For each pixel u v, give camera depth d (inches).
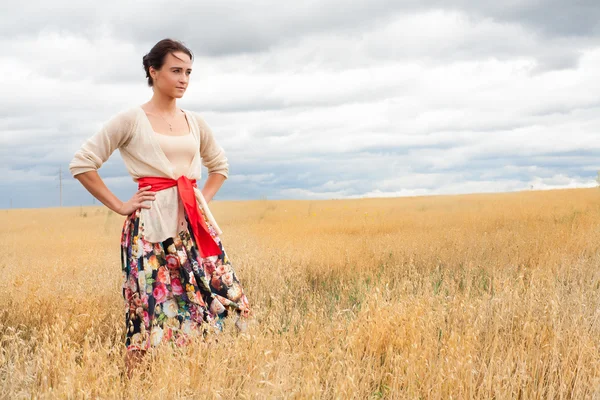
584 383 135.0
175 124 171.0
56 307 199.3
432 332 156.1
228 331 155.3
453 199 1085.1
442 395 129.0
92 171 161.8
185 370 132.0
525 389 134.3
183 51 165.8
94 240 533.0
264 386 125.5
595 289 226.1
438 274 259.4
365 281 255.6
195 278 167.3
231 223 657.0
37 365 134.8
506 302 181.5
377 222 539.8
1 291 219.0
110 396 123.8
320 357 139.3
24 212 1425.9
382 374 141.9
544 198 802.8
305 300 231.5
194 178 173.5
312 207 910.4
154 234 163.5
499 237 350.6
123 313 203.0
